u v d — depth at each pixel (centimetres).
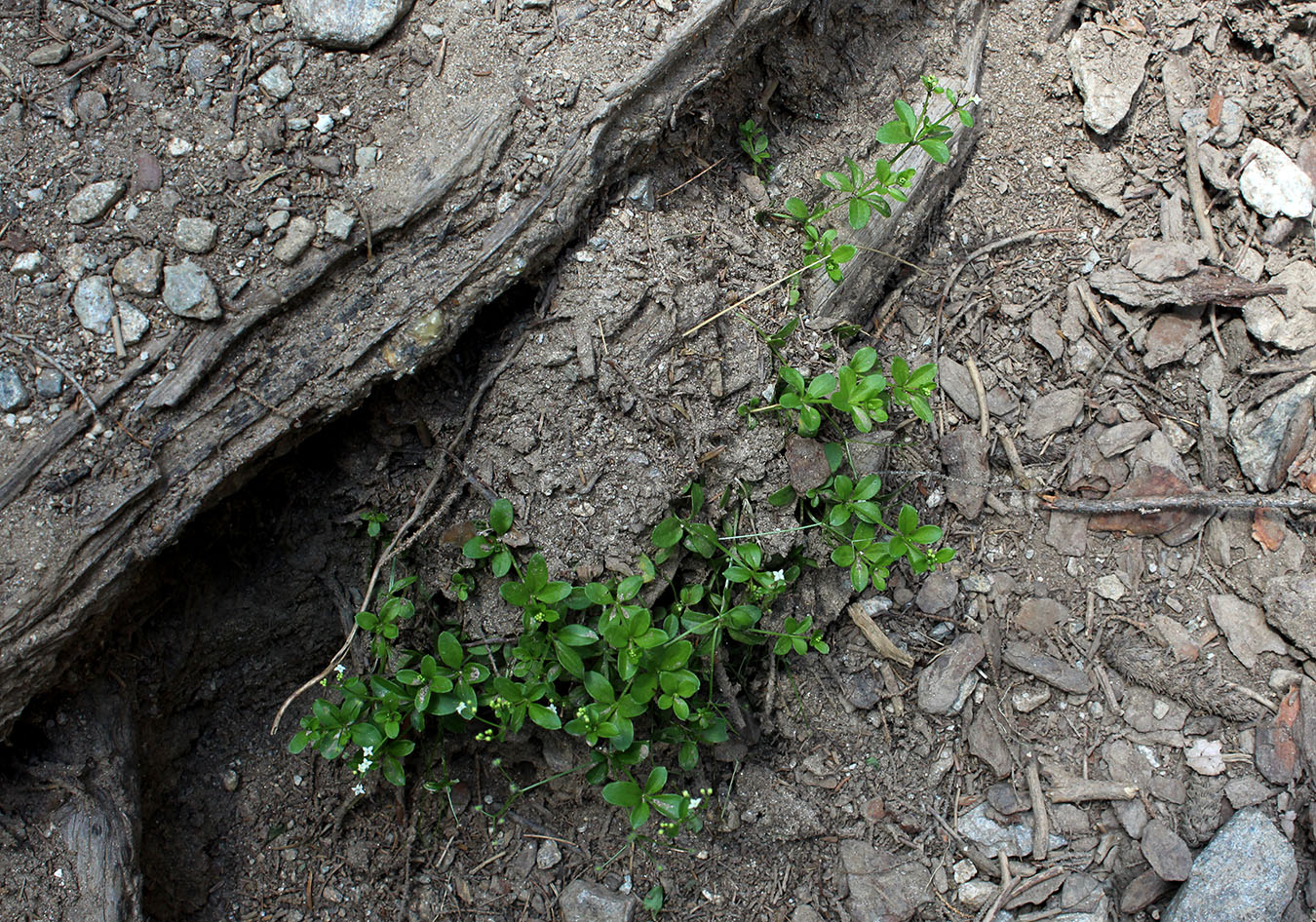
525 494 43
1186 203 49
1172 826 45
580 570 42
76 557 40
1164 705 46
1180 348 48
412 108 42
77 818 41
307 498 45
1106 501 47
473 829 46
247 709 46
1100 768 46
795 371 42
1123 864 45
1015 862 45
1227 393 48
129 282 41
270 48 42
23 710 40
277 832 46
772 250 46
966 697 47
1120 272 49
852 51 48
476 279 42
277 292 41
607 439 43
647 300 43
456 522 44
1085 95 49
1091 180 49
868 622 46
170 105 42
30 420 40
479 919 45
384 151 42
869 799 46
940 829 46
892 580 47
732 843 46
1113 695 46
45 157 41
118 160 41
